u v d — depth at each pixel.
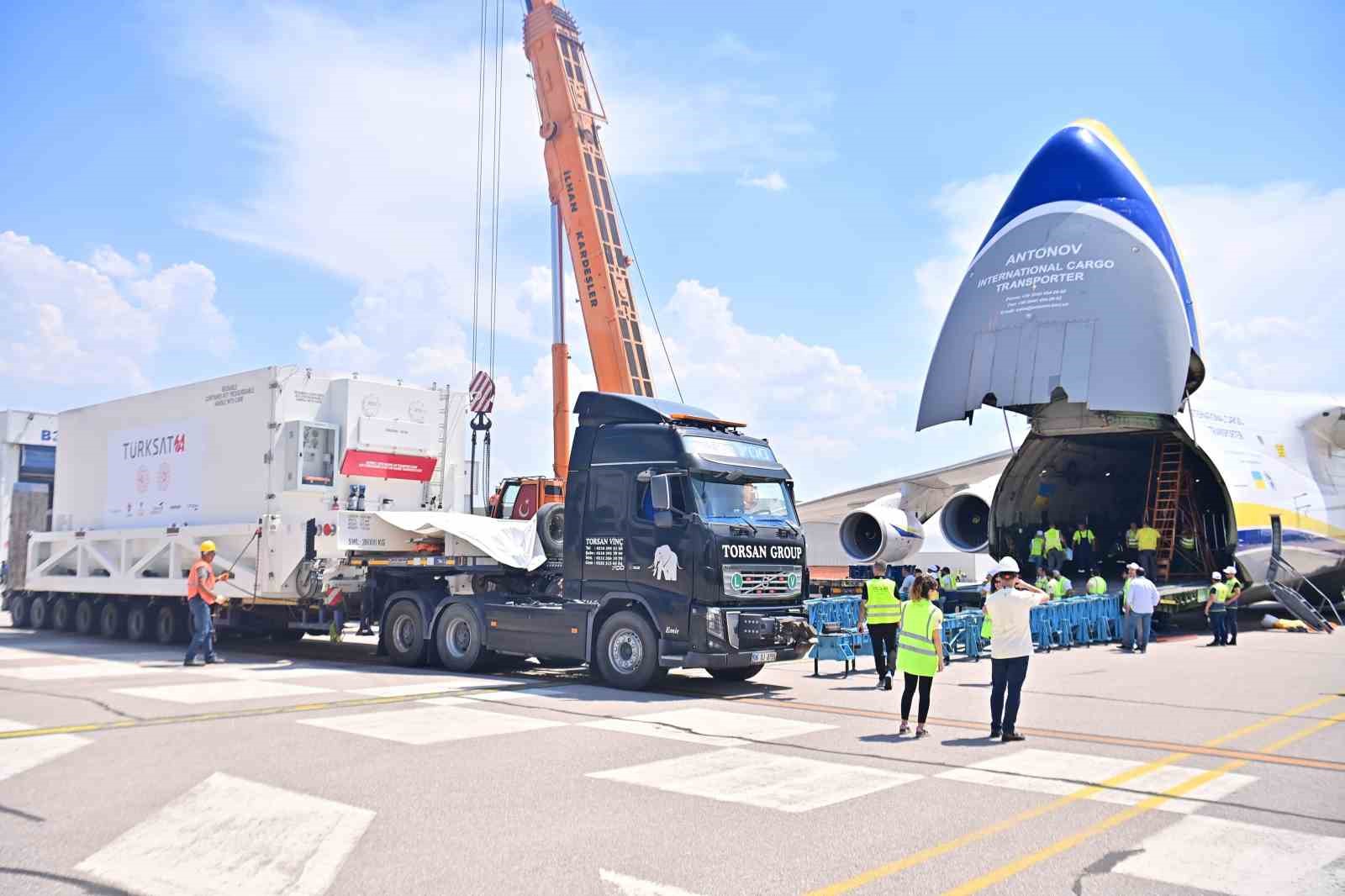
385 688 12.14
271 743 8.45
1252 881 5.19
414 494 17.20
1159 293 18.12
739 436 13.35
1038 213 19.52
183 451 17.92
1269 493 21.72
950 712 10.97
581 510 13.21
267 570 15.69
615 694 11.98
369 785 7.00
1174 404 17.59
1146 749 8.73
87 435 20.77
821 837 5.87
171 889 4.95
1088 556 24.02
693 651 11.83
